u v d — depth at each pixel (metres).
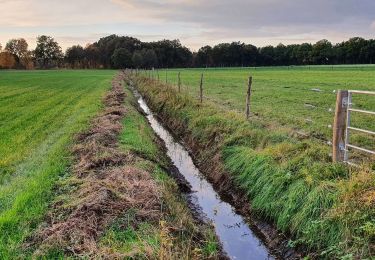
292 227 8.01
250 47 185.62
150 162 11.84
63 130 16.78
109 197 7.99
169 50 183.50
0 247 6.37
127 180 9.09
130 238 6.71
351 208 6.93
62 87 47.00
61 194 8.74
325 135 13.34
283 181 9.02
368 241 6.32
